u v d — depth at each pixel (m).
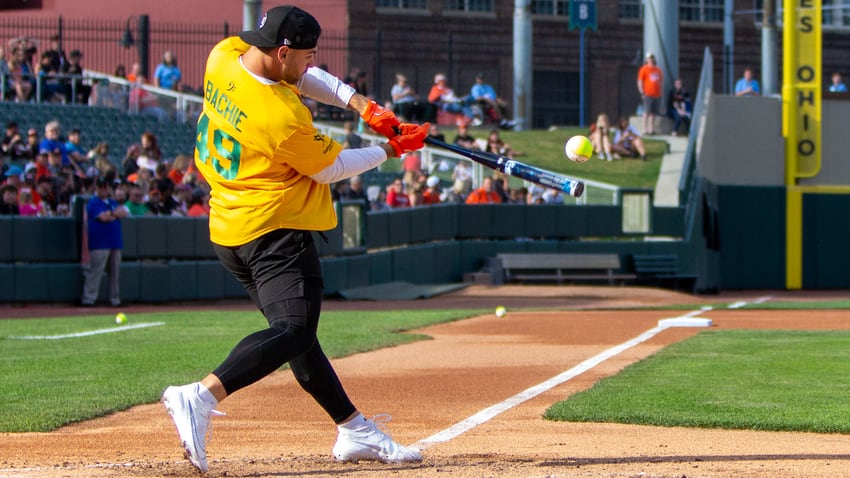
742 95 54.12
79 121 43.38
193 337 22.17
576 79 74.69
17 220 31.81
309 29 8.50
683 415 12.27
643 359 18.02
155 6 63.28
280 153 8.48
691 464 9.44
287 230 8.66
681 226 46.88
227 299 35.59
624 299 38.28
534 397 14.30
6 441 10.98
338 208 37.19
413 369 17.33
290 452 10.27
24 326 25.02
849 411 12.60
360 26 67.94
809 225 53.12
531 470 9.05
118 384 15.24
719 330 23.34
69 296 32.69
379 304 34.94
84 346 20.42
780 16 77.56
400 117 50.97
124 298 33.31
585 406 12.97
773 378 15.54
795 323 25.94
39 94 44.72
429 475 8.83
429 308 33.22
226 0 63.50
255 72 8.55
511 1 72.44
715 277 50.97
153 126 45.12
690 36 77.00
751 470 9.15
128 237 33.44
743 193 52.53
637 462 9.52
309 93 9.40
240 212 8.64
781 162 53.56
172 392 8.41
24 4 63.16
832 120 53.81
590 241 45.31
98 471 9.02
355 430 9.37
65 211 33.84
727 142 53.09
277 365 8.59
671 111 56.91
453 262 43.44
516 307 33.59
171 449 10.46
